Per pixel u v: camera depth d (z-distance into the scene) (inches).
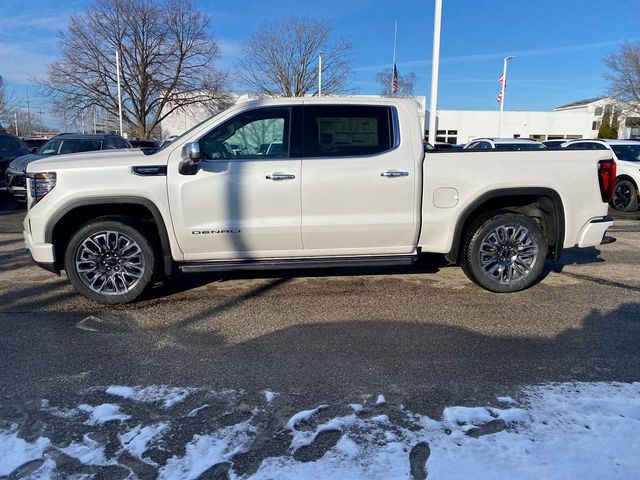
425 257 239.1
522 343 147.3
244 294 193.5
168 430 103.3
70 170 166.9
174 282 209.3
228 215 173.2
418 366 132.6
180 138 173.2
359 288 201.2
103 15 1309.1
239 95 1453.0
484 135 1898.4
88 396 117.0
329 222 176.9
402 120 179.9
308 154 175.8
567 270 231.3
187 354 140.1
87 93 1379.2
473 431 102.4
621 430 102.0
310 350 142.7
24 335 152.9
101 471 90.7
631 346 145.2
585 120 1937.7
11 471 90.4
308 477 88.7
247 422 106.3
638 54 1505.9
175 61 1376.7
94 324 162.1
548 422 105.3
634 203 444.1
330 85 1331.2
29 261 243.4
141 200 168.7
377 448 96.9
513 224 189.3
